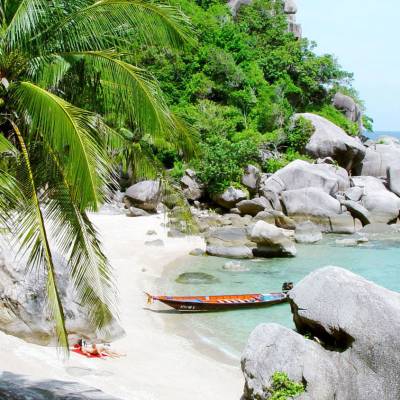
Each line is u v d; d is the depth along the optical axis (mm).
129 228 33594
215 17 58719
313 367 10820
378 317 11164
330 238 34469
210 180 39750
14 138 9133
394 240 33812
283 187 39719
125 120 9867
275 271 26016
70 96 9773
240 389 13453
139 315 18844
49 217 8719
